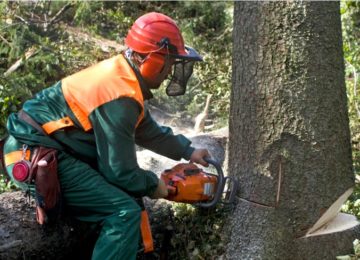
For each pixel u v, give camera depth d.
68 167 2.97
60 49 6.41
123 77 2.91
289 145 3.05
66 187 2.98
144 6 8.42
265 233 3.12
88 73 2.99
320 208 3.11
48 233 3.19
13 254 3.09
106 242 2.90
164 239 3.50
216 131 4.70
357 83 5.51
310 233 3.15
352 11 6.22
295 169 3.06
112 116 2.82
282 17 2.98
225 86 6.34
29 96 5.41
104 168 2.88
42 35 6.81
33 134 2.97
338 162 3.13
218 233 3.32
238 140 3.20
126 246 2.90
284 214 3.10
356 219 3.36
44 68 5.92
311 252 3.15
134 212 2.93
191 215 3.46
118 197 2.95
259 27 3.03
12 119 3.08
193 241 3.35
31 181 2.94
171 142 3.31
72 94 2.94
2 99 5.14
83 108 2.89
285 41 2.99
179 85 3.15
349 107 5.09
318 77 3.02
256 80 3.07
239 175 3.21
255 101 3.09
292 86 3.01
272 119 3.05
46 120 2.98
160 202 3.57
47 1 7.07
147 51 2.94
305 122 3.03
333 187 3.12
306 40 2.98
